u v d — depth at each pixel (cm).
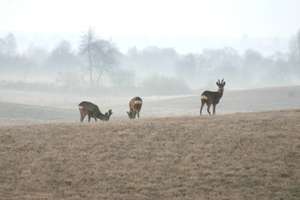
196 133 9375
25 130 9806
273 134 9194
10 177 7850
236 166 8131
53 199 7131
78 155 8569
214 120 10231
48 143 9062
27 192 7381
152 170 8075
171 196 7294
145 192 7412
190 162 8294
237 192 7406
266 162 8225
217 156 8469
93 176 7881
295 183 7594
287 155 8419
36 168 8138
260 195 7306
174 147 8819
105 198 7219
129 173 7975
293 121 9931
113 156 8544
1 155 8569
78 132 9606
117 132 9538
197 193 7381
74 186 7606
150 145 8919
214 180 7756
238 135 9194
